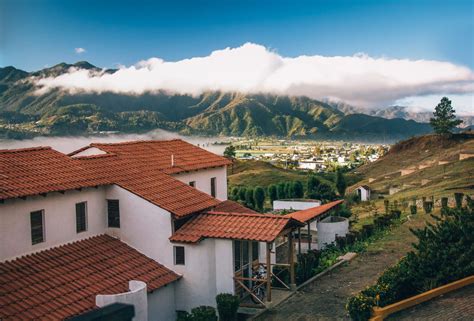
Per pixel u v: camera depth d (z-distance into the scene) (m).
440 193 57.06
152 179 26.23
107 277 20.34
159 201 23.30
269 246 21.70
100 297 17.67
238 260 24.95
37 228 20.45
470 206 23.08
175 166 30.58
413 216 43.34
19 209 19.45
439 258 21.02
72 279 19.34
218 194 34.94
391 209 49.88
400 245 32.78
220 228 22.77
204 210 24.97
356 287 24.41
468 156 85.56
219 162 34.81
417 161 107.94
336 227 34.59
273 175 106.12
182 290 22.64
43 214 20.67
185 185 27.06
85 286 19.19
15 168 21.70
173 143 36.22
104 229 24.00
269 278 22.00
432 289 20.53
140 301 18.44
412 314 18.73
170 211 22.56
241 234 22.02
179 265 22.67
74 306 17.73
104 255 22.03
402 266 22.20
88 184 22.42
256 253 27.16
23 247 19.64
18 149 24.23
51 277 18.98
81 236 22.62
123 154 29.64
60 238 21.45
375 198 73.38
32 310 16.80
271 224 22.67
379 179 93.06
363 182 95.38
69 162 24.72
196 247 22.30
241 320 21.77
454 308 18.72
